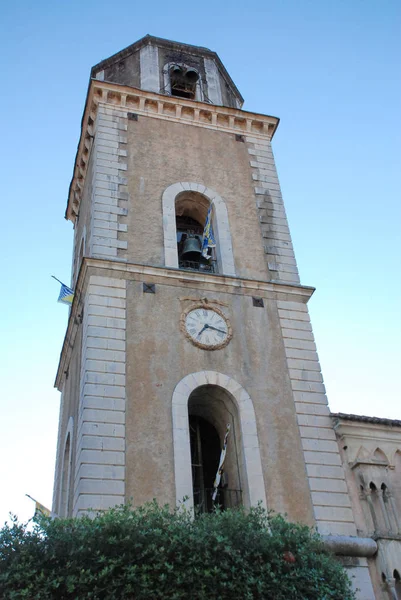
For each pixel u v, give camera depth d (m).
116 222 18.78
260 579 10.90
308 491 14.88
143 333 16.30
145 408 14.97
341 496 14.98
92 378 15.06
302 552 11.70
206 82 25.94
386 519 14.73
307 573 11.42
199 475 16.53
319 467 15.34
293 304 18.45
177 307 17.14
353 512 14.87
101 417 14.48
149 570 10.40
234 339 17.05
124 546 10.55
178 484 14.02
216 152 22.45
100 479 13.57
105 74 25.66
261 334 17.42
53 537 10.67
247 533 11.44
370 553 14.07
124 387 15.15
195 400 16.83
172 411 15.12
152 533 10.79
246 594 10.62
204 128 23.23
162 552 10.53
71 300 19.61
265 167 22.67
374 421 16.22
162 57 26.19
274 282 18.56
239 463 15.37
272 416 15.89
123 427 14.48
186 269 17.97
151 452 14.33
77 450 14.70
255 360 16.81
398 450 16.08
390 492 15.20
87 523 10.93
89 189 22.27
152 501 12.34
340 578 11.91
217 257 19.55
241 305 17.84
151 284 17.38
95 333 15.88
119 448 14.14
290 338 17.64
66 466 18.33
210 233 19.77
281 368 16.89
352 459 15.63
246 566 10.91
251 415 15.70
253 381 16.36
